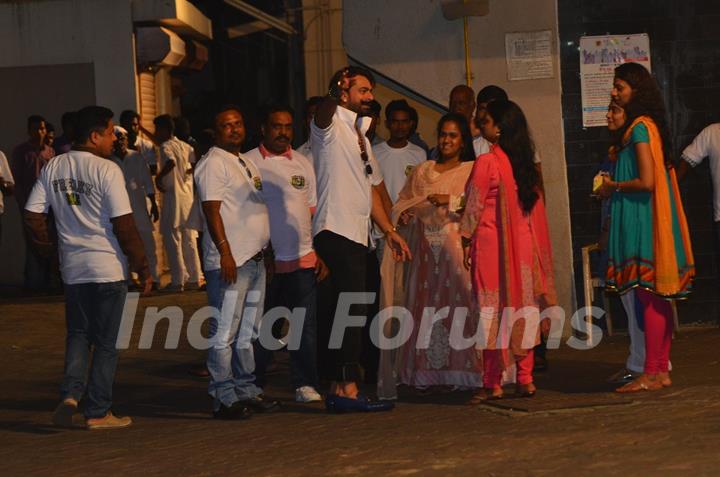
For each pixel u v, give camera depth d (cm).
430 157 1155
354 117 939
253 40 3366
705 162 1295
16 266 1966
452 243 1023
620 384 1010
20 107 2019
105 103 2023
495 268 942
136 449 835
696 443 715
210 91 3006
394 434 829
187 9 2128
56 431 939
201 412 1005
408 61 1314
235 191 931
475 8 1288
